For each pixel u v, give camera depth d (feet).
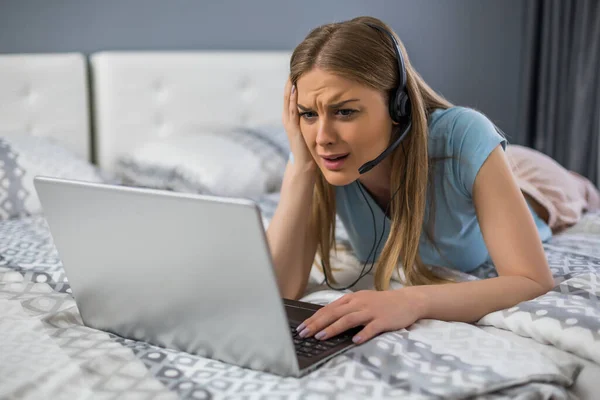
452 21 10.83
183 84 8.84
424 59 10.76
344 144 3.59
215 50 9.41
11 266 4.60
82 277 3.33
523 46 10.71
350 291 4.32
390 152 3.73
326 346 3.09
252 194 7.70
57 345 3.18
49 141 7.67
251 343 2.85
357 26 3.68
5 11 8.13
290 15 9.85
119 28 8.79
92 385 2.77
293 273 4.25
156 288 3.01
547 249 5.08
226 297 2.79
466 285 3.66
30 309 3.79
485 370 2.82
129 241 2.96
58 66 8.14
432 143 4.10
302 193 4.28
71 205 3.10
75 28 8.54
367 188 4.40
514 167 6.22
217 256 2.71
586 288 3.69
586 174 10.09
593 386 3.00
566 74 10.20
